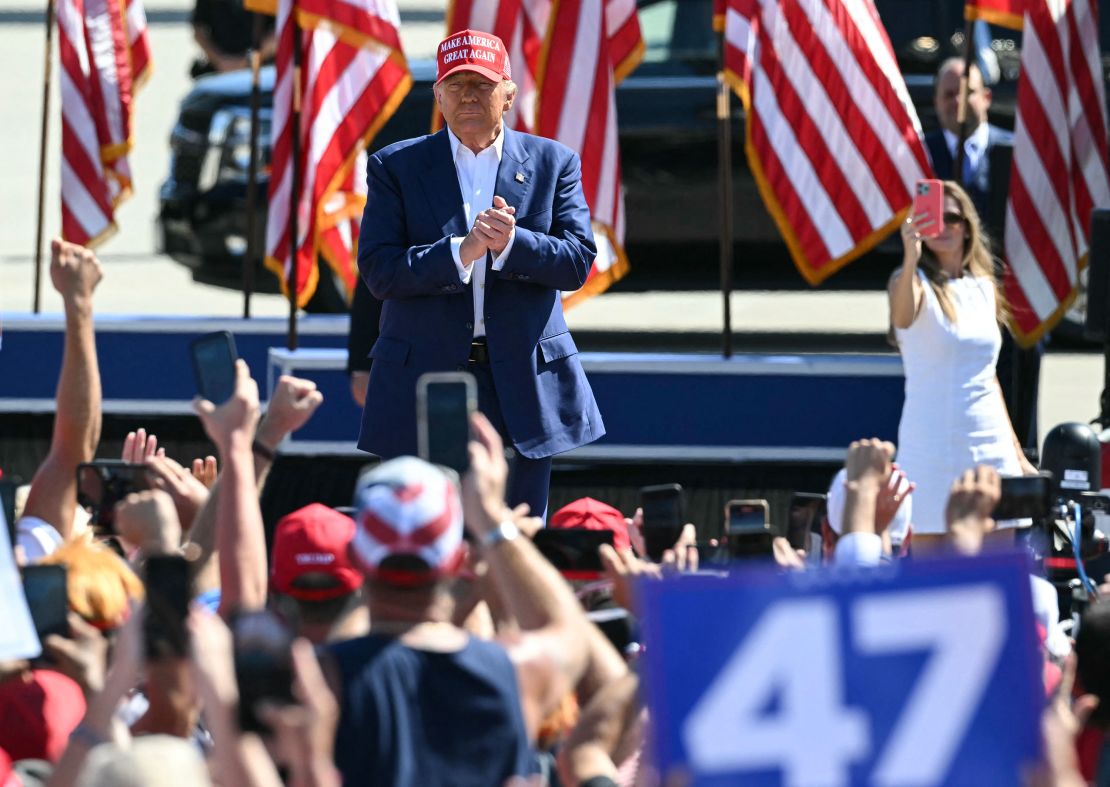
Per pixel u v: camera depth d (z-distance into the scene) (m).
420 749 10.28
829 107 27.20
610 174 27.25
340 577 12.89
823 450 27.77
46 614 11.38
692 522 27.67
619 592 13.06
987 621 9.01
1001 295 23.56
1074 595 19.23
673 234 37.78
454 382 12.45
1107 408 24.58
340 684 10.27
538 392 19.94
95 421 15.90
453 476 12.02
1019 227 27.22
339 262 31.58
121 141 31.86
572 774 11.20
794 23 27.22
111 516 15.22
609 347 39.03
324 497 27.84
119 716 11.62
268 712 8.57
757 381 27.69
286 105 28.73
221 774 8.95
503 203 18.73
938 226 21.94
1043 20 27.11
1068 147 27.28
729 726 8.95
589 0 26.91
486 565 12.76
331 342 29.86
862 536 13.34
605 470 27.73
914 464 22.47
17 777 10.77
